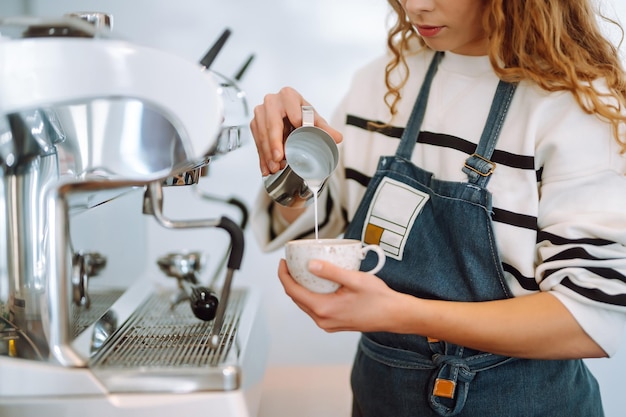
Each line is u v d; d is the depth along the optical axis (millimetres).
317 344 2344
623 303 996
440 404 1141
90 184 812
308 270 908
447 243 1175
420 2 1067
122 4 2227
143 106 751
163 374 839
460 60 1225
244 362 900
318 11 2266
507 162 1130
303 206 1182
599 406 1251
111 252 1156
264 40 2277
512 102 1153
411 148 1236
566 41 1119
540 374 1142
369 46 2283
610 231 1005
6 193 841
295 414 1429
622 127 1062
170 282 1451
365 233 1229
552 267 1044
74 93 720
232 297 1275
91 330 965
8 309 855
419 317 962
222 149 862
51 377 829
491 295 1121
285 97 1163
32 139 820
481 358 1134
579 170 1065
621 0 2020
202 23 2262
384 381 1207
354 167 1328
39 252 843
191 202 2295
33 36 758
